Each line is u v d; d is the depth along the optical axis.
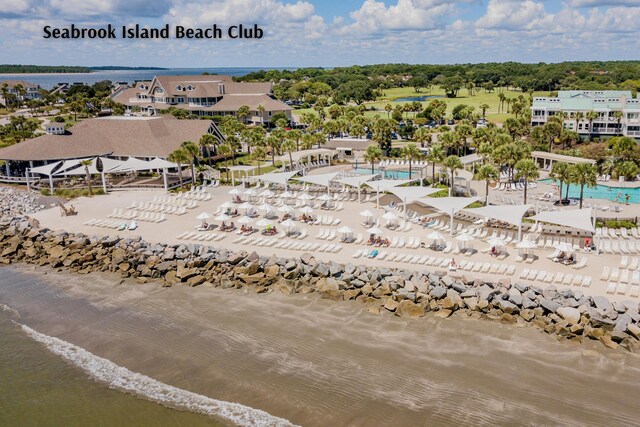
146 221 55.94
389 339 32.19
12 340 33.66
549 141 98.06
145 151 83.81
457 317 34.53
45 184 73.25
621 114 104.88
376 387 27.56
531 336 31.91
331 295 37.69
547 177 77.38
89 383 28.77
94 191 69.62
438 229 50.44
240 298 38.69
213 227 52.69
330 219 53.34
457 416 25.23
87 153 81.31
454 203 48.38
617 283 36.09
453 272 38.81
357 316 35.25
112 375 29.48
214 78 164.25
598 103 112.44
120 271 44.53
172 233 51.56
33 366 30.55
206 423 25.23
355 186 62.91
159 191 69.69
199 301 38.53
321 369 29.28
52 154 78.75
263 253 45.12
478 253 43.28
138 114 151.12
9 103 177.50
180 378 28.97
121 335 33.97
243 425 25.03
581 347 30.58
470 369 28.86
